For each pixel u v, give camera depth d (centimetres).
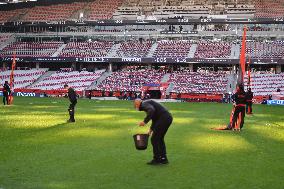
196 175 905
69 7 7994
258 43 6606
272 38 6806
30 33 7744
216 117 2611
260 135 1670
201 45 6812
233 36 6900
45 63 7406
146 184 818
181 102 5147
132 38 7325
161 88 5784
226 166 1010
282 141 1502
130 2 7812
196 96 5572
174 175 902
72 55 7038
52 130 1758
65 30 7644
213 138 1538
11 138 1483
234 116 1825
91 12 7756
